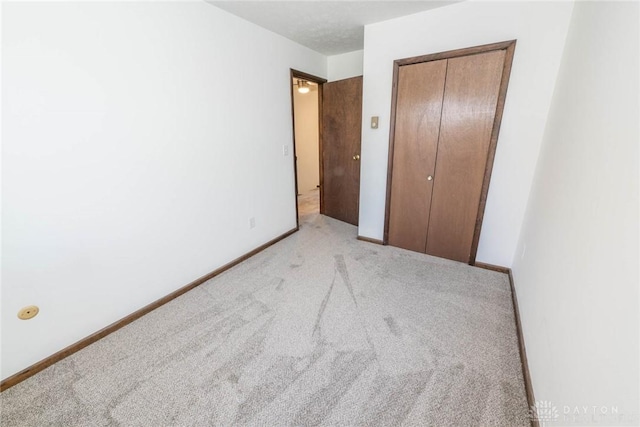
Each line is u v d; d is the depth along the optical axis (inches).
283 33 112.0
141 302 78.7
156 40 72.3
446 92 94.3
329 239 132.5
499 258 100.3
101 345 67.2
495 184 94.6
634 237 29.0
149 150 74.6
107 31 62.6
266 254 116.6
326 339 68.4
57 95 56.7
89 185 63.8
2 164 51.6
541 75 79.9
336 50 136.3
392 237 121.8
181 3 76.9
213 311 79.7
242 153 104.6
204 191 92.0
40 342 60.5
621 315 29.5
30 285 57.7
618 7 42.7
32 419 50.4
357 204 149.4
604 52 46.2
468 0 84.7
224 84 93.2
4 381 56.0
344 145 148.0
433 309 79.3
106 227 68.2
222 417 50.3
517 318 73.7
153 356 63.9
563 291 47.3
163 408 52.0
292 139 130.7
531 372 55.1
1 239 53.2
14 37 50.5
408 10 91.7
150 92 72.8
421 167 106.3
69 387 56.4
